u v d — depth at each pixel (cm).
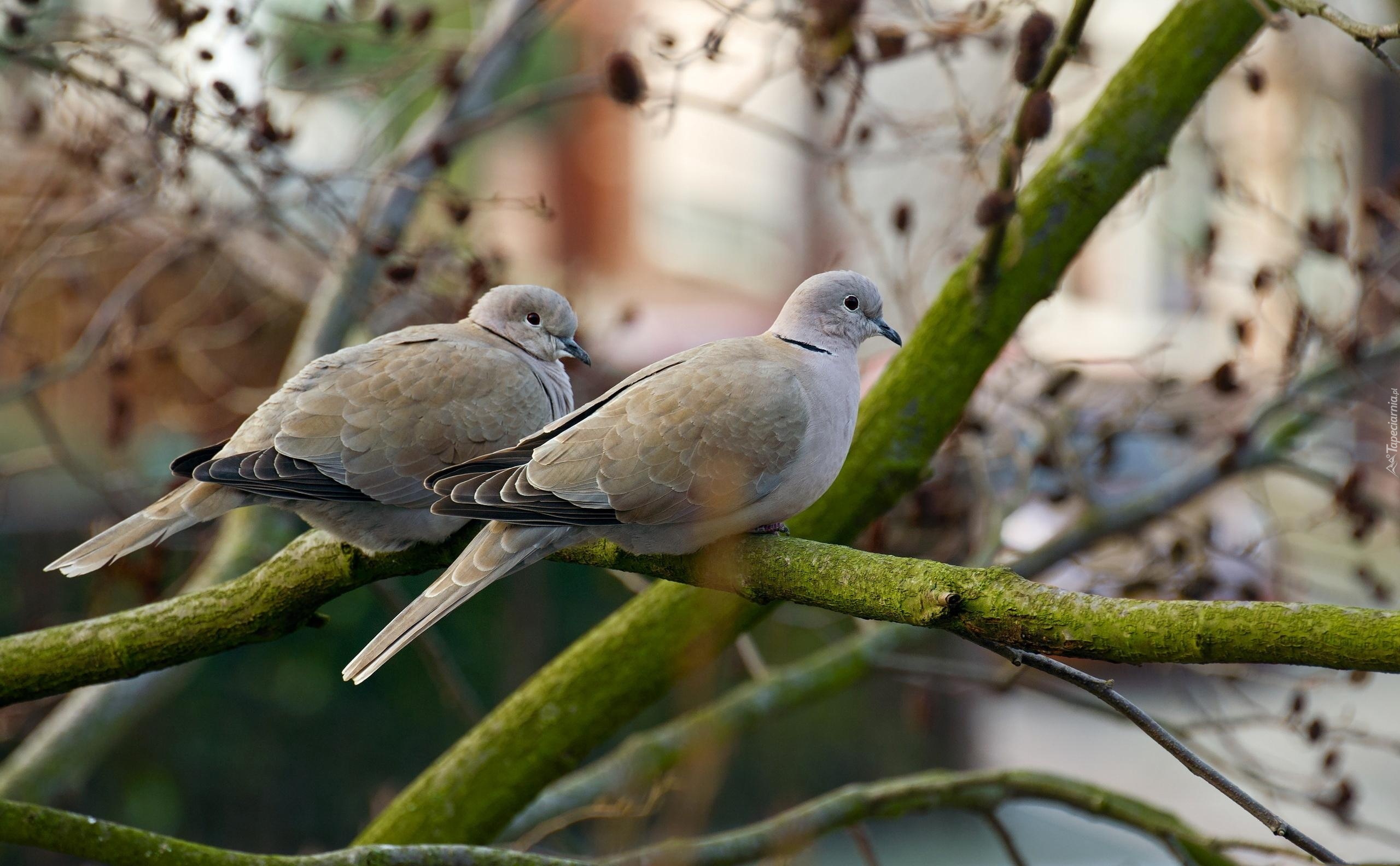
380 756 1741
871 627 1157
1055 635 496
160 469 1520
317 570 686
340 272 1109
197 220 1150
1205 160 1773
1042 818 2222
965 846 2128
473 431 729
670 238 2772
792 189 2644
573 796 1012
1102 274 2614
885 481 882
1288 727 1054
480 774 886
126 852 615
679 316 2502
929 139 1094
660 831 1147
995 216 819
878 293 736
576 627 1812
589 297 1616
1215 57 894
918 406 890
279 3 1269
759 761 1961
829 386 690
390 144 1468
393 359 743
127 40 938
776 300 2662
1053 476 1225
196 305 1540
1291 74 1980
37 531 1609
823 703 1994
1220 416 1176
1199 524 1196
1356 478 1094
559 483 627
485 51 1234
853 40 973
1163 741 509
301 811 1708
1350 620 450
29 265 1118
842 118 1135
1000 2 980
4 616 1596
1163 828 924
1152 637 478
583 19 2448
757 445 646
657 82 1727
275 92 1263
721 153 2692
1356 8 2288
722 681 1673
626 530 648
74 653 689
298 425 710
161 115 984
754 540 612
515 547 631
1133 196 1445
